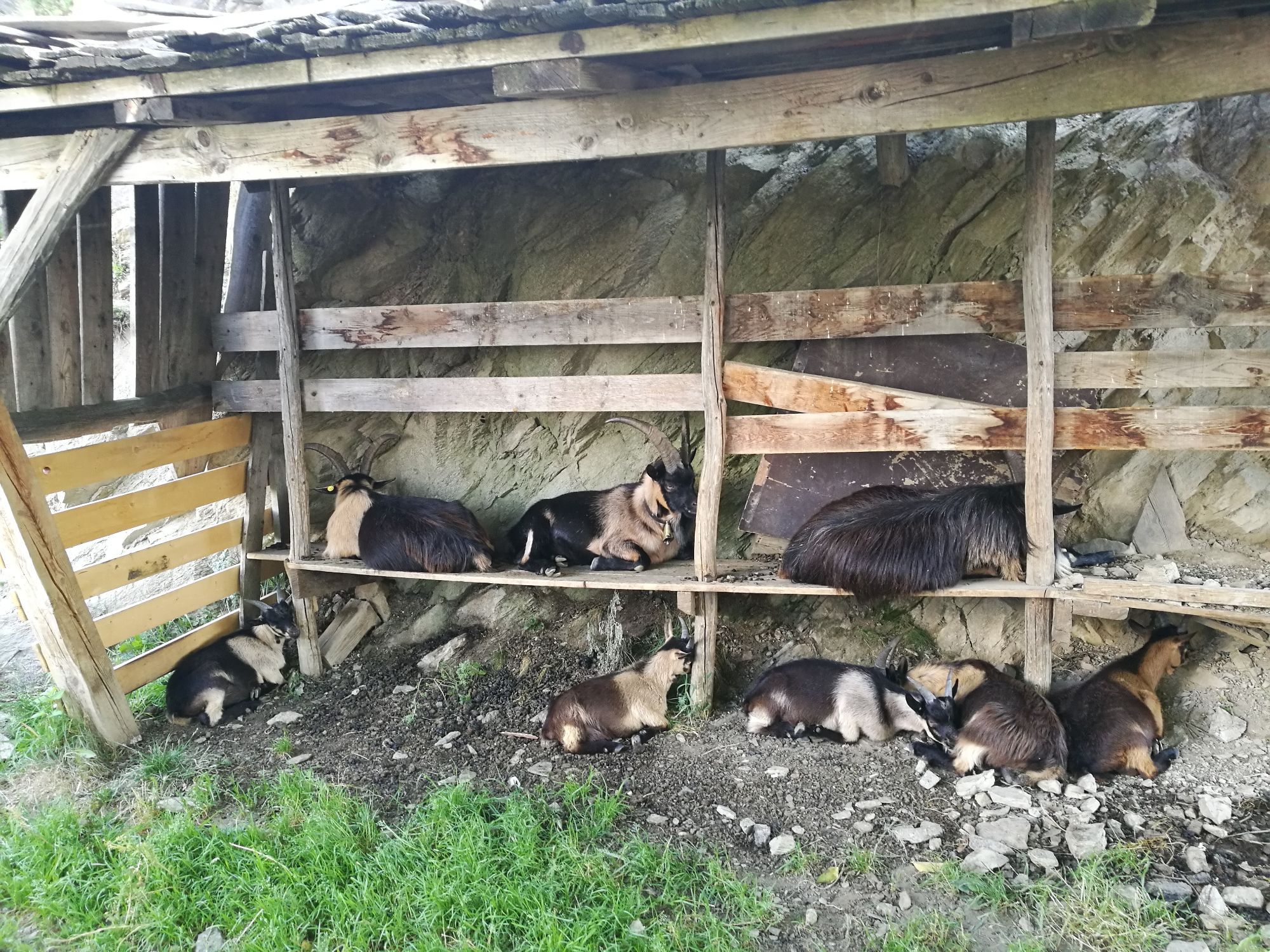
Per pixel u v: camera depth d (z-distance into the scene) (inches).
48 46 153.0
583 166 203.9
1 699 189.3
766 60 153.7
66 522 174.1
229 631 209.3
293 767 164.2
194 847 138.8
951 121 118.9
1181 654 157.6
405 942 119.4
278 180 182.1
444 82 150.9
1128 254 172.1
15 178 162.2
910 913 121.8
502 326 177.8
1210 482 168.4
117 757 170.6
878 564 156.6
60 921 128.0
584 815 144.3
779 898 126.3
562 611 202.4
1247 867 125.2
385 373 211.8
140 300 192.5
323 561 194.2
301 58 129.5
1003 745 145.6
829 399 161.0
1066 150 179.3
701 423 195.0
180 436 194.1
